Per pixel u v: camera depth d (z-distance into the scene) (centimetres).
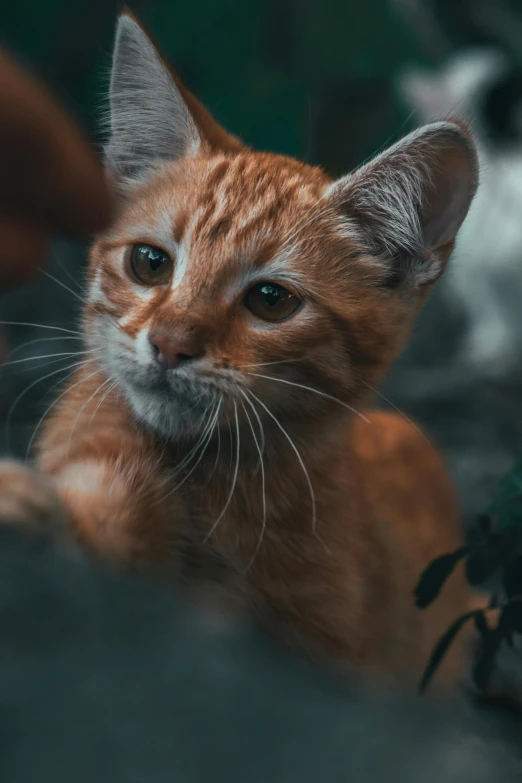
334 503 31
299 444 31
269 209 31
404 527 36
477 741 14
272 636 30
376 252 32
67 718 11
